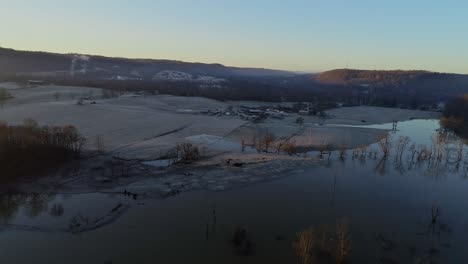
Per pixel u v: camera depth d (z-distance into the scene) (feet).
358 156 358.84
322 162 327.67
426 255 161.58
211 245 167.32
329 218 201.16
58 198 222.89
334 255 158.71
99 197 225.76
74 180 250.78
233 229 184.85
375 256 159.12
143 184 249.96
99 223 188.96
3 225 185.47
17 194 225.97
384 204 225.76
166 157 319.47
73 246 164.66
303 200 230.07
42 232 178.29
